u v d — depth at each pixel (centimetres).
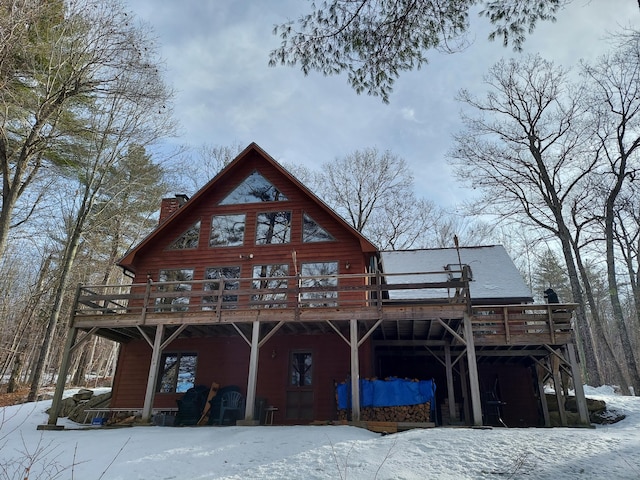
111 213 2461
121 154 2211
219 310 1248
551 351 1277
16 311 2253
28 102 1558
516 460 663
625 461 614
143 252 1666
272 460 767
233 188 1714
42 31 1515
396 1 596
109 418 1430
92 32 1593
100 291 2581
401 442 817
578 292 2156
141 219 2728
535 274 3762
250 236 1622
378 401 1196
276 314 1224
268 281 1544
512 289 1611
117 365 1545
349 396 1235
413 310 1163
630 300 3575
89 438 995
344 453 770
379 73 654
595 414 1330
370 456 744
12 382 2058
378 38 622
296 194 1653
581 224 2353
